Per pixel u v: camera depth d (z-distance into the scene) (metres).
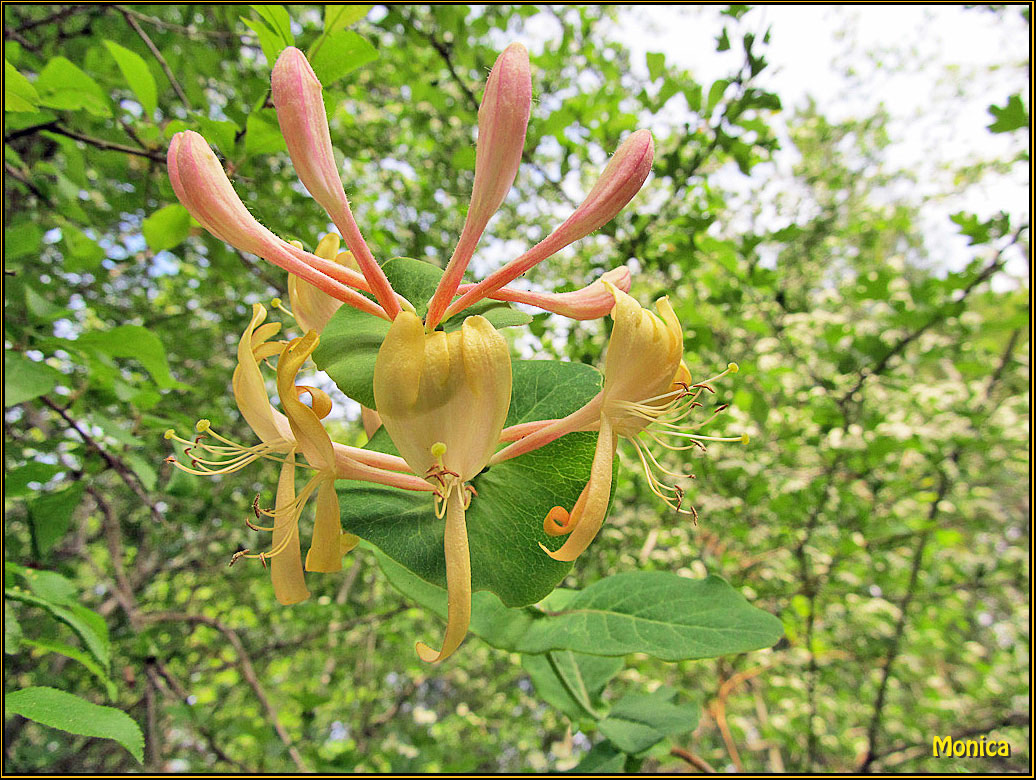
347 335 1.26
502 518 1.34
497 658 6.52
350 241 1.22
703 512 4.47
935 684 6.12
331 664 6.57
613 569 4.27
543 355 3.39
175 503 4.66
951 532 4.83
